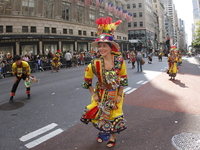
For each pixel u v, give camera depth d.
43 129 3.66
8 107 5.18
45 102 5.65
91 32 35.03
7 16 22.47
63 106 5.18
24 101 5.81
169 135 3.26
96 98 2.64
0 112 4.75
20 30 23.59
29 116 4.43
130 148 2.86
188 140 3.05
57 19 27.88
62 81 9.70
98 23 2.58
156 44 79.31
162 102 5.36
